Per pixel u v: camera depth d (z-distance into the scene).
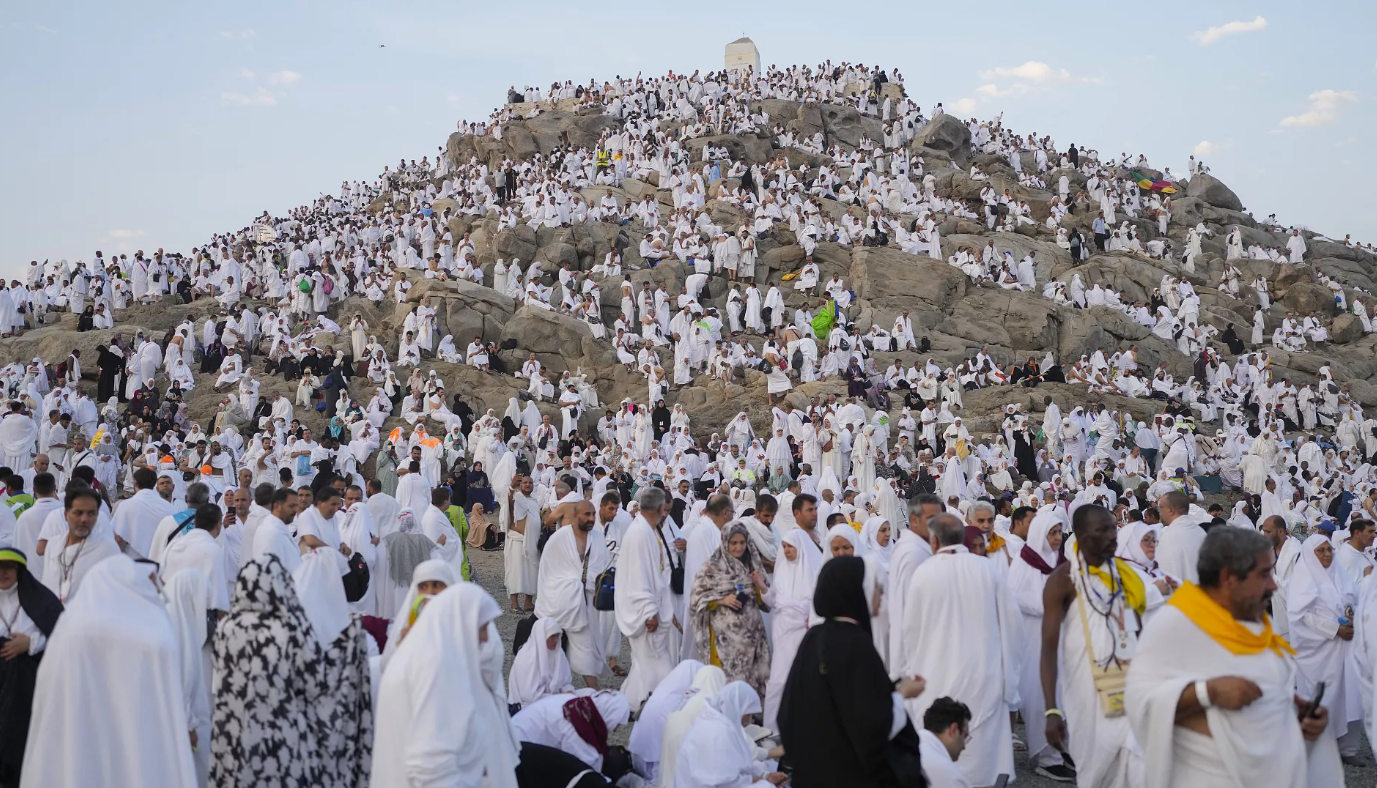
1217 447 31.33
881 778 5.01
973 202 53.06
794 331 35.66
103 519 9.73
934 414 30.89
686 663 8.00
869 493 24.22
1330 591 8.98
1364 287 52.44
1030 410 33.25
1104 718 6.27
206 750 6.73
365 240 47.25
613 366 35.72
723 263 41.28
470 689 5.41
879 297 40.88
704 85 61.44
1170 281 44.78
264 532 8.57
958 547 7.38
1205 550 4.83
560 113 58.94
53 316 39.38
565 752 7.15
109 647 5.86
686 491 18.42
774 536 9.85
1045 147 63.00
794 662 5.40
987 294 41.44
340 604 7.46
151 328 37.41
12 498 12.73
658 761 7.47
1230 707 4.62
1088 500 22.70
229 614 5.84
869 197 48.19
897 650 7.59
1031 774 8.32
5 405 28.83
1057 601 6.61
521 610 14.59
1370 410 39.88
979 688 7.13
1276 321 46.66
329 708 5.84
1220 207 58.50
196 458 21.67
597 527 12.14
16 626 7.10
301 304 37.56
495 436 25.97
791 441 29.52
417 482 15.17
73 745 5.75
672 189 48.12
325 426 30.00
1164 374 37.22
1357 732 8.95
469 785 5.32
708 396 34.16
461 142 60.91
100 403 32.16
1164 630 4.89
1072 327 40.25
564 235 42.09
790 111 58.94
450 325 36.16
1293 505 24.97
